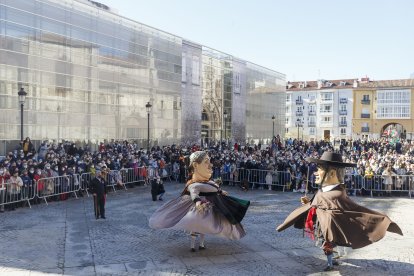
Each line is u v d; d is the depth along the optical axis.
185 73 46.00
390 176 19.88
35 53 29.03
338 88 86.19
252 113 59.72
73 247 10.30
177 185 23.53
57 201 17.80
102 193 13.92
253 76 60.03
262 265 8.78
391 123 82.94
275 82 66.50
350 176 20.44
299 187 21.23
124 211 15.44
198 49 47.97
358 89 84.19
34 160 18.86
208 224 9.07
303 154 32.78
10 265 8.84
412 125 80.88
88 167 19.98
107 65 35.25
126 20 37.22
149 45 39.81
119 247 10.29
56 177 17.72
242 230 9.80
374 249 10.02
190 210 9.31
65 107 31.38
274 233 11.79
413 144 46.41
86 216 14.44
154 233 11.80
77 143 32.34
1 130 26.88
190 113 46.50
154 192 18.02
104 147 29.41
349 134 85.00
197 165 9.77
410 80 84.25
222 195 9.73
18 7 27.77
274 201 18.06
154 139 40.41
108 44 35.28
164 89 41.75
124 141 33.84
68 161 20.64
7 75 27.17
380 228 7.59
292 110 90.62
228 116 54.28
